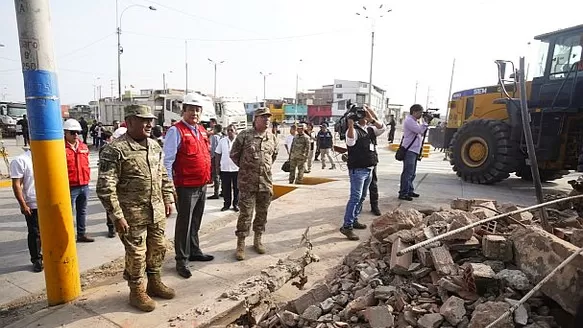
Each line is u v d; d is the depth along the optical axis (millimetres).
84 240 5117
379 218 3818
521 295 2408
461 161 8875
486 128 8312
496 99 8352
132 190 2861
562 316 2240
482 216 3438
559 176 9023
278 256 4105
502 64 6176
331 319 2609
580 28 6773
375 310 2457
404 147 6469
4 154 11383
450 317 2258
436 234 3115
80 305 3039
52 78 2900
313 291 2930
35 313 2932
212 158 8133
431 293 2645
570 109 6859
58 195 2990
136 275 2926
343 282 3150
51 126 2914
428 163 14141
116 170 2777
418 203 6383
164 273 3672
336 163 14367
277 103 65062
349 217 4590
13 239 5398
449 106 11312
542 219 3408
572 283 2164
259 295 2932
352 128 4457
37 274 4133
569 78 7008
